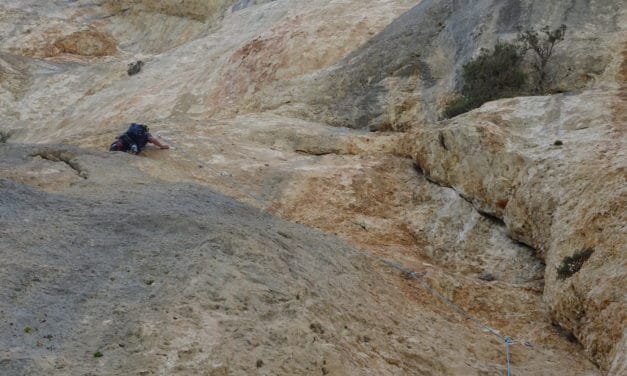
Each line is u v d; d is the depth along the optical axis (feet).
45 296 22.21
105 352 19.19
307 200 44.65
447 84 62.49
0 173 37.81
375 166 50.85
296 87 74.28
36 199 32.01
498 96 55.06
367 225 42.96
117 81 116.88
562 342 31.40
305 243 31.96
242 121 63.26
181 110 87.61
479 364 27.20
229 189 43.83
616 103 43.45
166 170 43.91
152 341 19.65
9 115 115.14
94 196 33.60
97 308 21.61
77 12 173.78
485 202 41.83
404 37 72.84
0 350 18.33
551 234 35.60
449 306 33.71
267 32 90.33
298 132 58.03
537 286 36.45
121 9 175.11
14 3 170.30
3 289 22.17
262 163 50.08
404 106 63.87
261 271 25.26
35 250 25.58
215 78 90.22
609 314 27.91
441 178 45.93
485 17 64.54
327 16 88.33
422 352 26.30
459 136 44.14
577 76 53.36
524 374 27.50
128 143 47.16
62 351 18.98
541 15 60.90
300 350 21.39
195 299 22.18
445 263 40.34
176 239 27.09
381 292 31.55
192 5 163.73
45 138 100.58
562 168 37.37
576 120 42.45
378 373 23.04
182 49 116.78
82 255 25.68
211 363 19.44
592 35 56.49
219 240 26.71
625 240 29.60
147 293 22.62
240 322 21.68
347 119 66.18
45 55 147.74
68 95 118.21
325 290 27.04
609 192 32.48
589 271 30.22
